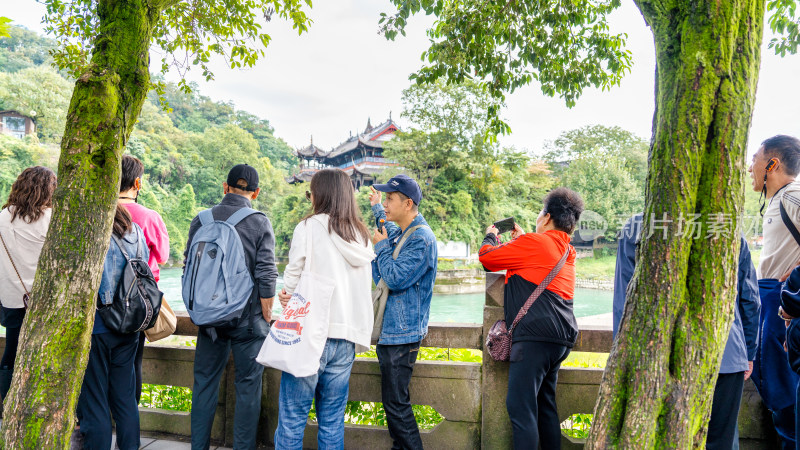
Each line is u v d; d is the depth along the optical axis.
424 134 32.66
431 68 3.62
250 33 3.21
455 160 32.41
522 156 36.06
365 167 46.97
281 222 40.78
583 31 3.48
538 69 3.57
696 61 1.26
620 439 1.28
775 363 2.16
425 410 2.83
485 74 3.60
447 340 2.47
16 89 44.62
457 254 33.25
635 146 44.12
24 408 1.34
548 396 2.19
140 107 1.56
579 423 2.91
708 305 1.28
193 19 3.15
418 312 2.21
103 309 2.10
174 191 53.47
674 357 1.28
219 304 2.19
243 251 2.27
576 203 2.16
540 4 3.28
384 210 2.34
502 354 2.14
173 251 42.50
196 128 84.88
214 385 2.34
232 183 2.43
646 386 1.28
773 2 3.09
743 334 1.89
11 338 2.46
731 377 1.84
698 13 1.27
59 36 3.26
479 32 3.33
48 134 46.00
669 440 1.27
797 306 1.85
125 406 2.27
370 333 2.07
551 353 2.03
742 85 1.26
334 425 2.03
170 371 2.78
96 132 1.42
